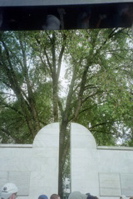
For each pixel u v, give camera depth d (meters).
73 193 3.55
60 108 15.01
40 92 14.69
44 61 15.10
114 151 10.58
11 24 2.22
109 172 10.27
